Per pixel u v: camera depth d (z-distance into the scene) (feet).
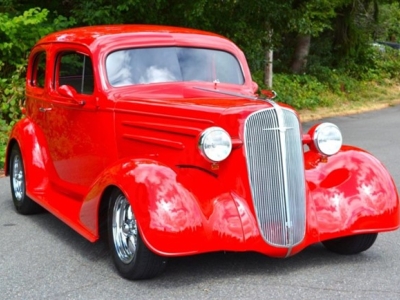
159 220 14.80
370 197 16.80
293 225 15.81
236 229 15.33
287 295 15.16
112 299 15.12
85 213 17.26
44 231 21.31
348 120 55.62
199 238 14.97
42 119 22.71
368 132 46.68
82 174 20.22
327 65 77.71
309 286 15.75
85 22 42.57
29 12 40.45
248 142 15.52
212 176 16.03
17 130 23.63
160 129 17.07
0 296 15.48
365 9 80.89
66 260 18.16
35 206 23.29
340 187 16.89
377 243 19.52
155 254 15.51
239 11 45.34
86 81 19.74
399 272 16.80
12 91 39.60
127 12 43.50
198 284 15.94
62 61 21.34
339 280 16.17
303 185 16.17
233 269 17.01
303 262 17.60
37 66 23.99
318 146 17.21
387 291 15.40
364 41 79.71
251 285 15.84
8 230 21.47
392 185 17.19
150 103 17.48
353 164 17.38
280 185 15.75
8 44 40.24
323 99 64.90
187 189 15.43
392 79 83.30
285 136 15.83
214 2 44.37
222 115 15.72
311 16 58.44
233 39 46.09
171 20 44.21
